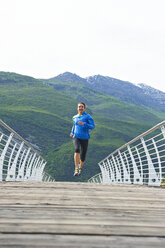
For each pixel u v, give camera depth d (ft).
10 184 14.53
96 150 416.26
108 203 8.38
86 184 16.78
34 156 29.73
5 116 495.00
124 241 4.52
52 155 383.04
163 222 5.88
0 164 18.74
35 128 489.26
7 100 646.74
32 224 5.40
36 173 34.71
